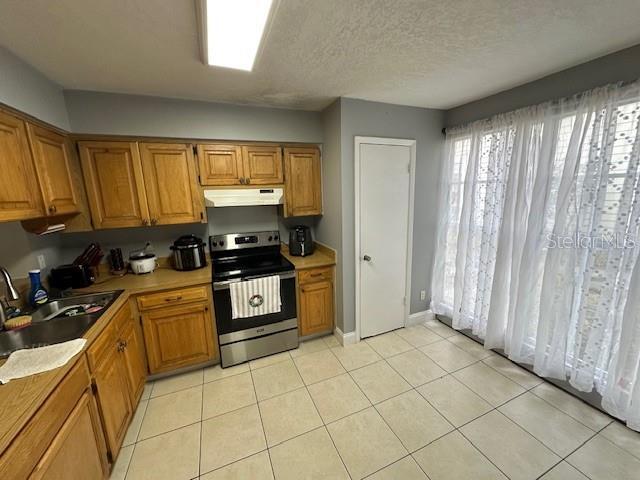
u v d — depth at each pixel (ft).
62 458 3.57
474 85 6.97
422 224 9.74
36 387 3.43
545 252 6.74
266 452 5.42
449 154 9.13
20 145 4.94
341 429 5.90
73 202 6.62
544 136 6.41
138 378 6.55
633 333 5.31
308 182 9.22
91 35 4.38
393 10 3.99
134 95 6.89
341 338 9.11
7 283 5.13
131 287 6.83
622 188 5.38
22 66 4.95
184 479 4.94
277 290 8.23
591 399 6.27
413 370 7.74
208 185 8.05
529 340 7.35
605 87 5.36
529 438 5.56
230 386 7.28
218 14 3.79
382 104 8.23
